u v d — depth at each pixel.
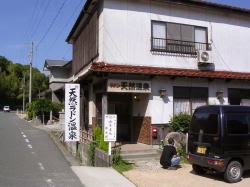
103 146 12.59
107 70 13.92
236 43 18.05
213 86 16.95
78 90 14.53
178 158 11.42
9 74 88.00
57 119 35.06
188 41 16.67
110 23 15.23
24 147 17.14
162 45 16.06
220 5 17.02
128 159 13.05
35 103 35.22
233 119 9.77
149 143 15.06
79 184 9.13
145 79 15.05
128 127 16.58
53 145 18.27
